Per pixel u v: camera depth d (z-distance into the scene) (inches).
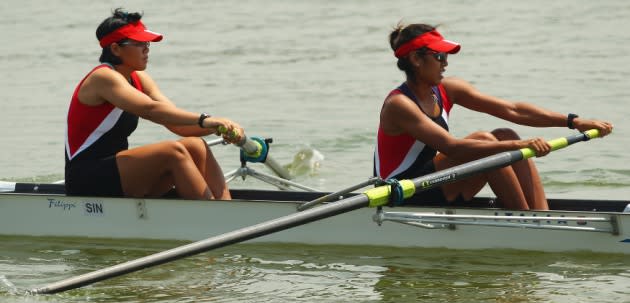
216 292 834.8
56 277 891.4
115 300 811.4
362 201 795.4
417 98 915.4
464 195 938.7
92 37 2923.2
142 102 936.9
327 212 775.7
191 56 2561.5
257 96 2038.6
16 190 1107.3
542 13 2910.9
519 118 963.3
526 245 911.7
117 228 1003.3
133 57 965.8
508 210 884.0
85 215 1010.1
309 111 1871.3
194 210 968.9
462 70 2217.0
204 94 2080.5
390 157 945.5
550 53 2357.3
